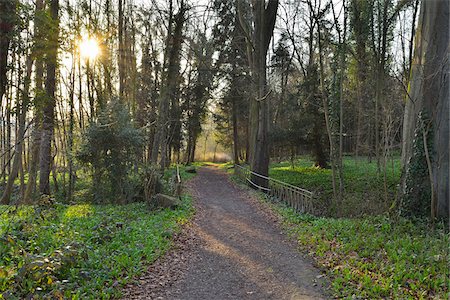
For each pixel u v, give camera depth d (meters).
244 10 22.03
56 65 16.11
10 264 5.92
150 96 23.62
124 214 11.70
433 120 10.30
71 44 16.95
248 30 21.06
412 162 10.65
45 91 15.44
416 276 6.18
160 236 9.17
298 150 28.05
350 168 24.91
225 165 42.66
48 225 8.92
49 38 14.12
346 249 8.02
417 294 5.61
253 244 9.46
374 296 5.62
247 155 39.06
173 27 18.00
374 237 8.69
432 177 9.50
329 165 25.95
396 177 19.64
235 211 14.45
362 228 9.62
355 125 28.25
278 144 26.39
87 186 16.30
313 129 24.39
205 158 63.88
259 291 6.34
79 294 5.30
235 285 6.63
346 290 5.99
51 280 5.26
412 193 10.55
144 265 7.07
